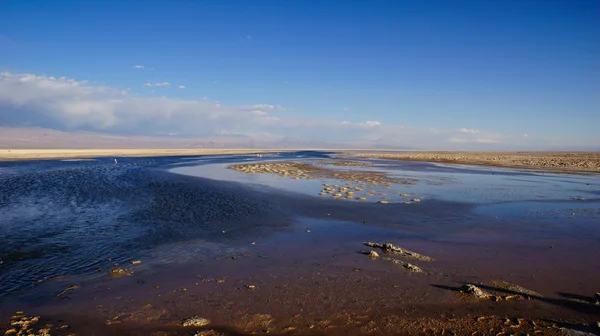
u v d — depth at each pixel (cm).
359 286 998
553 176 4362
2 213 1972
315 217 1920
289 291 964
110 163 6538
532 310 861
